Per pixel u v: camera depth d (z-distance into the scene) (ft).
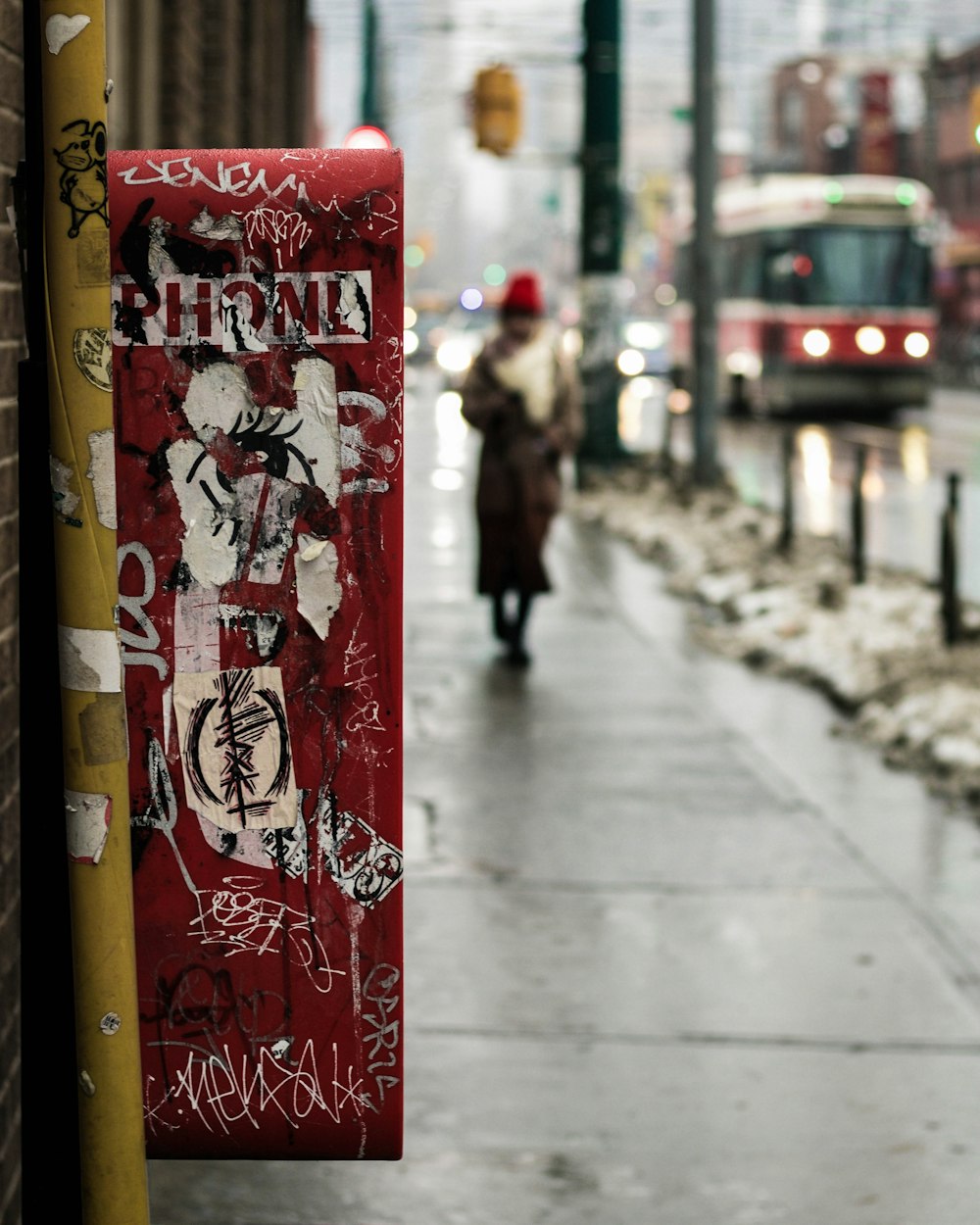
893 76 255.29
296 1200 16.35
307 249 11.43
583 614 47.75
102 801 10.61
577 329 82.28
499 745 32.91
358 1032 11.93
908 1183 16.62
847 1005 20.76
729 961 22.12
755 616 45.60
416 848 26.50
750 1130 17.65
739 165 352.69
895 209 125.90
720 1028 20.10
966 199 239.09
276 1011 11.88
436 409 140.97
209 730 11.69
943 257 234.58
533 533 39.58
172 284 11.44
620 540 64.49
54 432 10.47
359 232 11.42
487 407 39.32
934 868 25.81
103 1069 10.73
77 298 10.41
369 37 119.44
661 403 163.73
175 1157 12.18
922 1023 20.29
